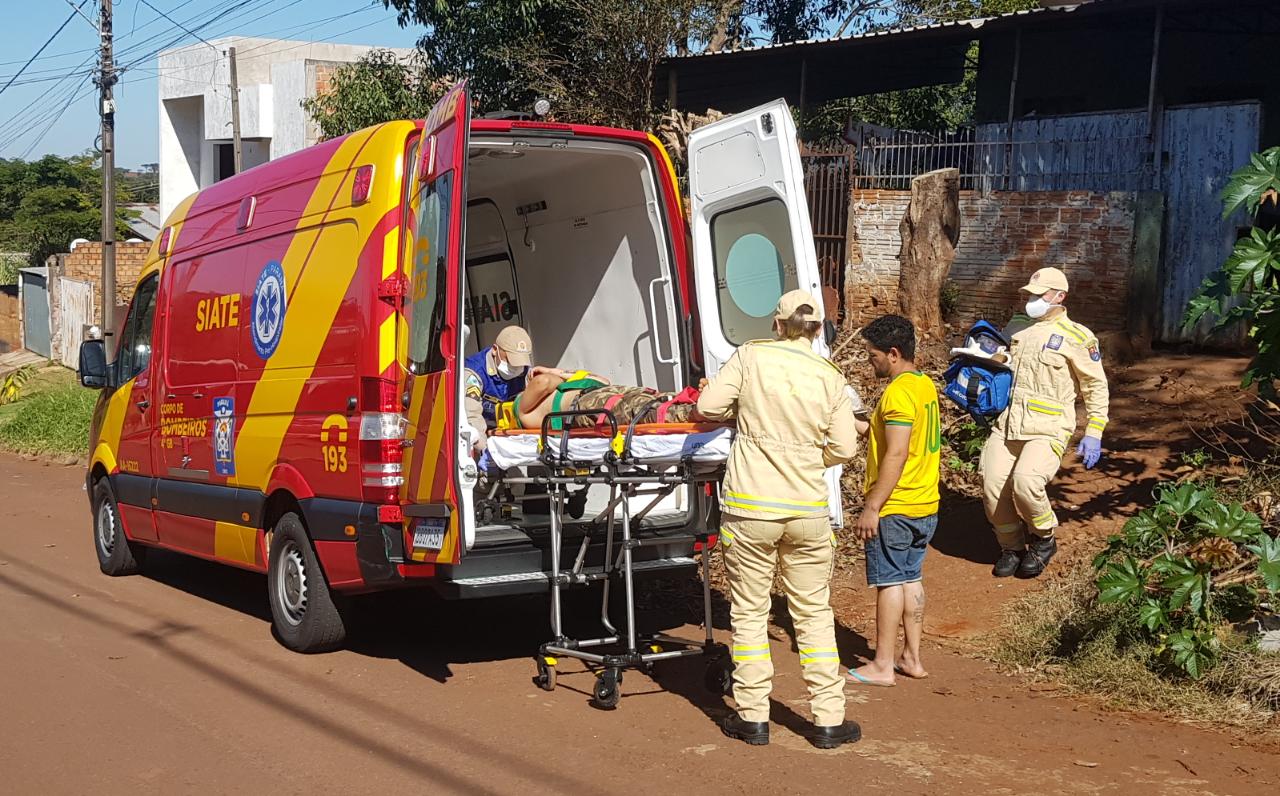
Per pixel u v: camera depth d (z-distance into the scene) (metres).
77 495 13.13
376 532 6.00
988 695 5.90
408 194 6.12
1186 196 11.93
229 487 7.35
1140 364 10.57
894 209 12.02
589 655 5.72
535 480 5.80
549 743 5.20
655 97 17.27
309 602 6.57
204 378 7.69
